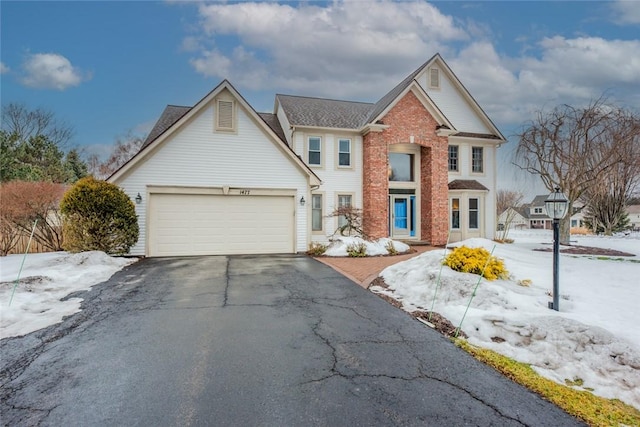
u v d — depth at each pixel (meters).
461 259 7.12
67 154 31.95
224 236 12.76
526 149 16.81
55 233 14.67
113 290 7.08
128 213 11.34
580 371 3.65
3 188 13.56
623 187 21.06
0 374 3.59
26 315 5.44
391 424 2.76
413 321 5.31
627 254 12.50
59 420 2.81
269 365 3.78
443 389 3.32
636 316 5.23
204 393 3.20
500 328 4.70
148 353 4.07
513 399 3.16
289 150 13.20
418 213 17.94
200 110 12.59
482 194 18.48
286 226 13.31
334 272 9.10
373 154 16.33
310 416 2.85
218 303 6.19
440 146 17.23
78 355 4.02
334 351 4.17
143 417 2.83
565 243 15.87
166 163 12.31
